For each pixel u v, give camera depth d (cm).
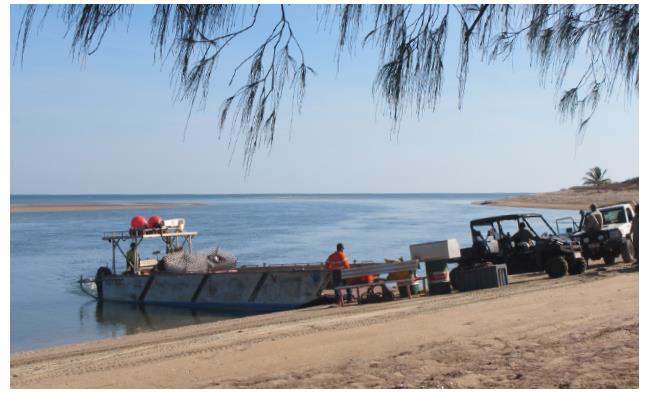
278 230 5856
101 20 231
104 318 1873
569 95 375
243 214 10256
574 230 1895
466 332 825
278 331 1001
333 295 1825
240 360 756
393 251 3641
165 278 2058
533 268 1573
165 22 253
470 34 312
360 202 19938
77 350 1143
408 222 7000
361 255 3456
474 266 1463
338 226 6388
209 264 2088
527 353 670
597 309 924
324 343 823
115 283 2177
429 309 1110
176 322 1762
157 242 5100
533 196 13325
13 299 2273
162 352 895
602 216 1772
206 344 927
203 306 1970
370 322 998
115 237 2294
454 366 632
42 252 4184
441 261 1460
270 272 1844
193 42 258
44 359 1037
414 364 653
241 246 4159
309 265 2041
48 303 2180
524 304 1033
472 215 8612
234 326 1284
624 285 1157
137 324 1752
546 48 354
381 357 706
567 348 679
